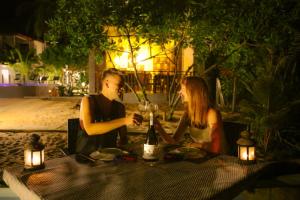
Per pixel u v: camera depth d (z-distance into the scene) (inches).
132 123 122.4
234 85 440.1
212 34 299.0
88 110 127.0
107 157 106.7
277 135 262.4
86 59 790.5
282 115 236.4
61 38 314.2
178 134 147.9
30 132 326.3
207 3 274.2
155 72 582.9
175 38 324.2
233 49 319.0
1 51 911.7
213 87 344.2
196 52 343.9
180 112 452.8
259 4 269.4
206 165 103.5
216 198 81.0
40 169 96.7
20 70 879.7
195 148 117.9
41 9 832.3
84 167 99.6
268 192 132.9
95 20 286.2
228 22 277.4
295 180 136.7
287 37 274.4
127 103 559.8
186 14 293.1
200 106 133.3
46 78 924.6
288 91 246.4
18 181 88.5
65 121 386.6
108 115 134.3
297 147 252.1
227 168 100.8
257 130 251.9
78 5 288.8
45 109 502.9
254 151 105.6
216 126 130.0
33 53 908.6
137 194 80.0
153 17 286.5
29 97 745.0
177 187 85.0
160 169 99.0
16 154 244.5
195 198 78.4
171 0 284.2
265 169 104.8
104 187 84.0
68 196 78.1
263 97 245.1
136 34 313.6
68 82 899.4
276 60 287.9
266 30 274.1
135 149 122.1
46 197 77.4
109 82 131.5
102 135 130.6
